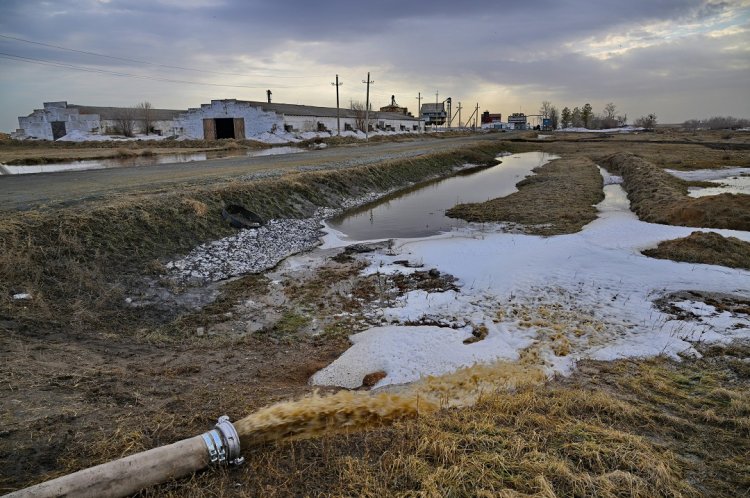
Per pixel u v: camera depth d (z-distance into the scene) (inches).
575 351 284.5
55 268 363.3
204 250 478.0
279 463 166.2
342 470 160.7
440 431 184.4
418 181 1117.1
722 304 352.5
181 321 342.6
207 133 1991.9
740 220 560.4
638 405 216.4
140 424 185.5
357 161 1085.8
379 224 677.3
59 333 293.4
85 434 175.2
